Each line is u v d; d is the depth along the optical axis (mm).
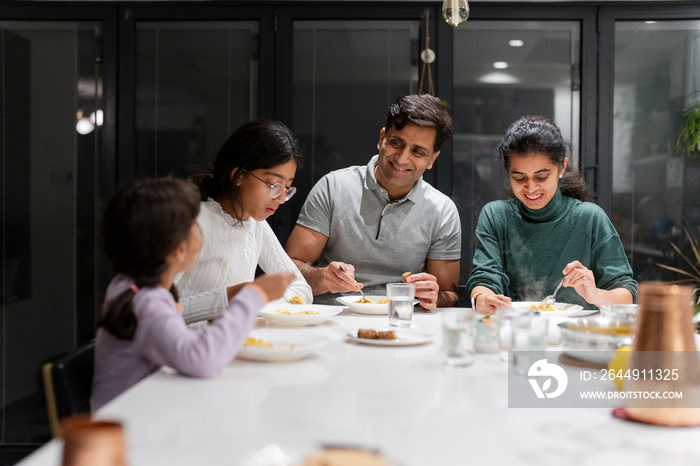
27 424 3496
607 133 3479
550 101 3518
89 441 527
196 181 1920
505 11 3463
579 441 770
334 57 3527
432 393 983
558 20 3488
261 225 2021
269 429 803
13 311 3541
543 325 1090
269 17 3496
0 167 3531
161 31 3545
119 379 1143
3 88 3527
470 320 1177
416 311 1935
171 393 970
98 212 3529
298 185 3537
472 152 3531
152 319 1108
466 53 3512
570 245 2266
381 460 644
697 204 3496
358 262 2455
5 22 3512
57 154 3533
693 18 3434
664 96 3502
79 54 3521
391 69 3525
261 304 1182
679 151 3502
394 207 2414
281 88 3506
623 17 3447
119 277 1219
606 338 1130
